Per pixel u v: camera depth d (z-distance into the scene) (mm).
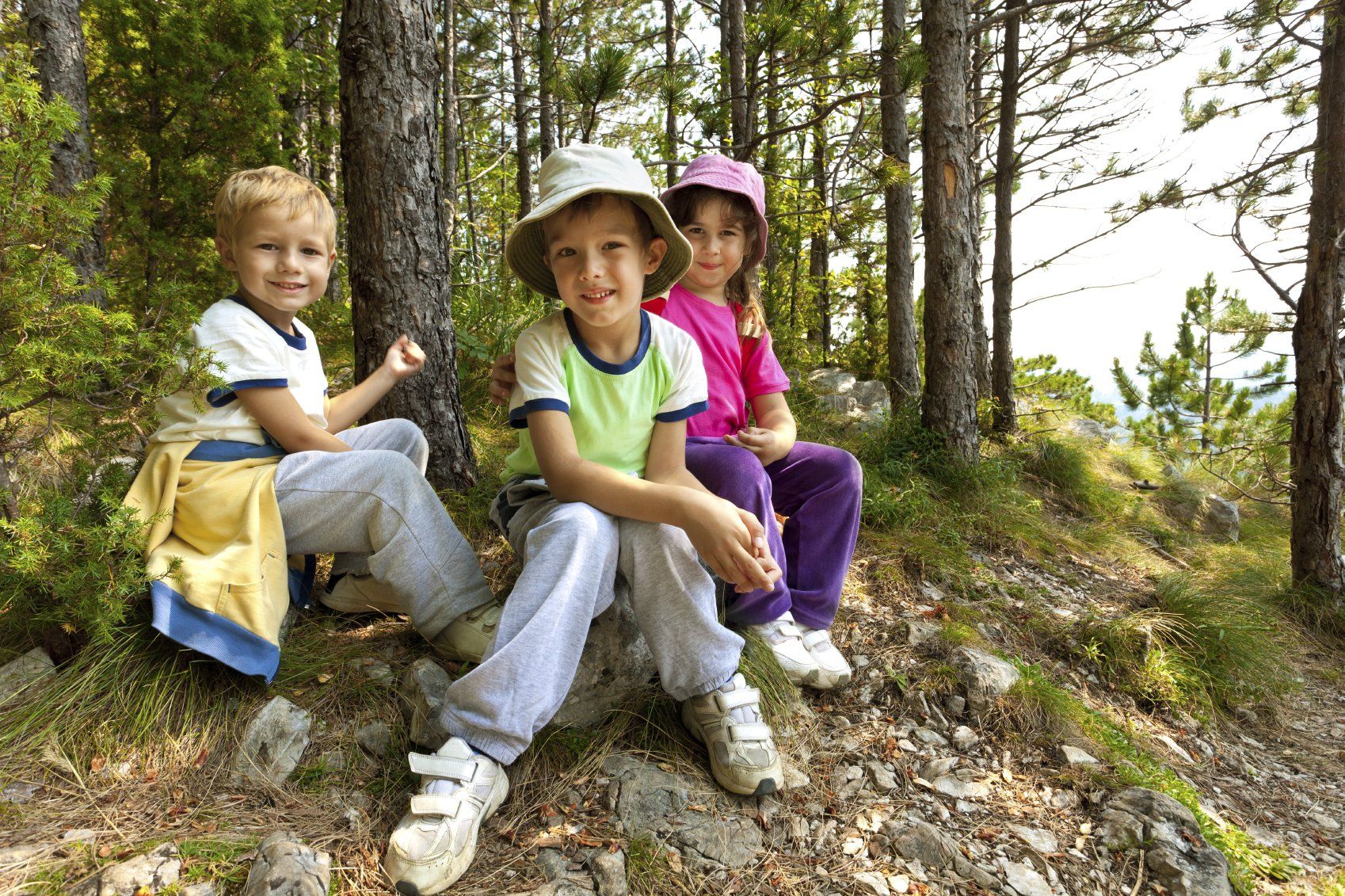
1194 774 2395
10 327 1555
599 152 1643
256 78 5621
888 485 4223
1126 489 6395
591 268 1603
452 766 1438
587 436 1767
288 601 1810
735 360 2227
